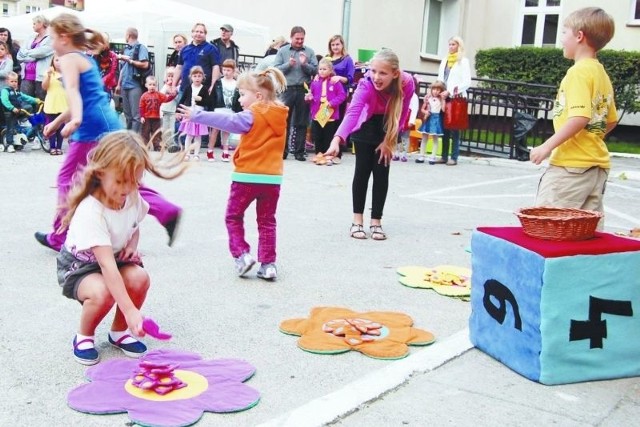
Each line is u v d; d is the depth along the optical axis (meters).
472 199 9.25
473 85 18.28
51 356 3.73
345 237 6.75
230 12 17.89
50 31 5.23
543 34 18.47
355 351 3.95
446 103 12.40
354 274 5.51
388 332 4.21
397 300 4.92
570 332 3.58
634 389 3.58
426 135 12.74
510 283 3.73
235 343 4.01
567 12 16.75
